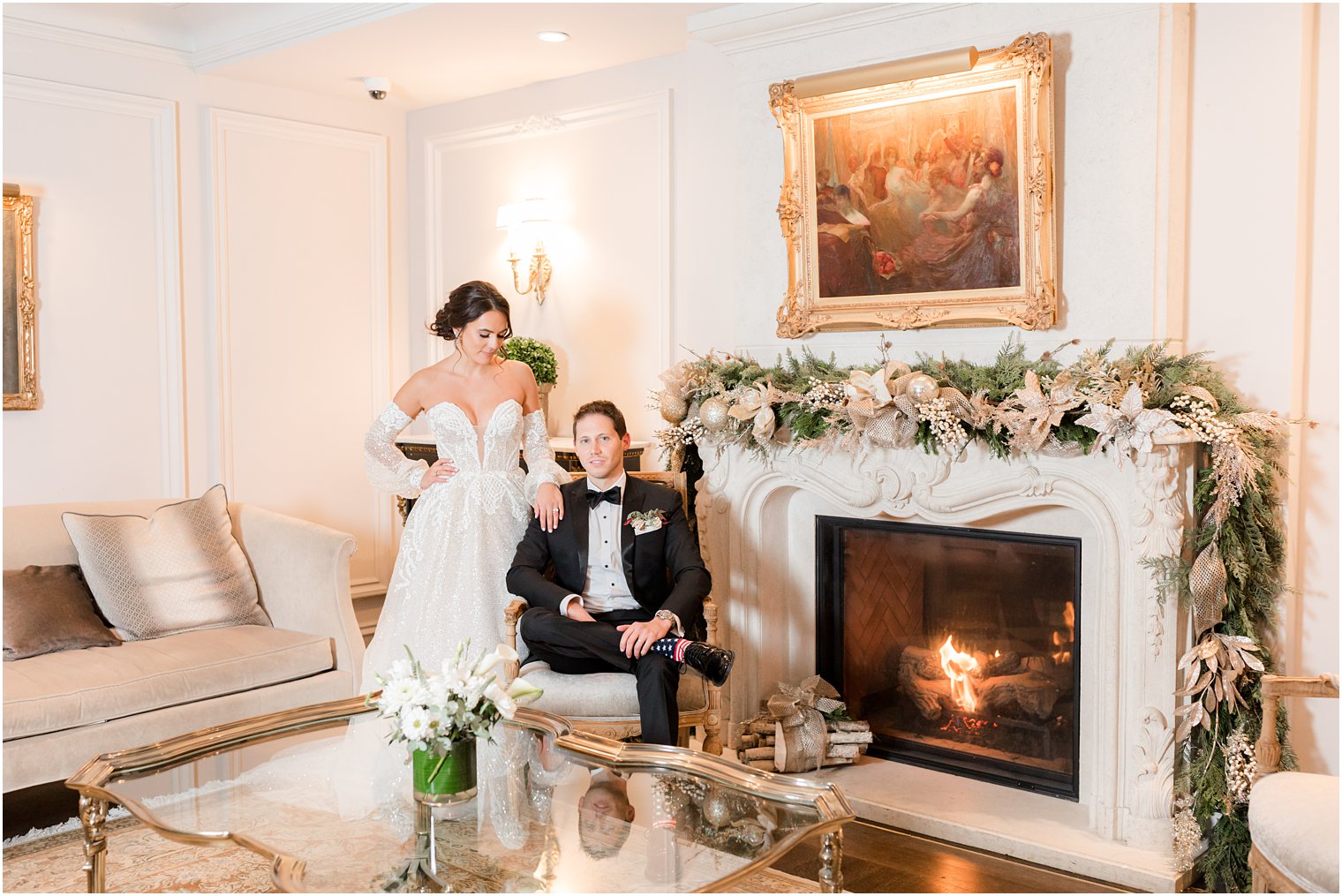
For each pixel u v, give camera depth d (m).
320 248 5.55
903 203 3.59
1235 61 3.13
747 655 3.96
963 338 3.59
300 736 2.89
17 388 4.54
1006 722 3.62
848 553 3.92
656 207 4.82
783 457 3.82
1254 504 3.00
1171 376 3.06
